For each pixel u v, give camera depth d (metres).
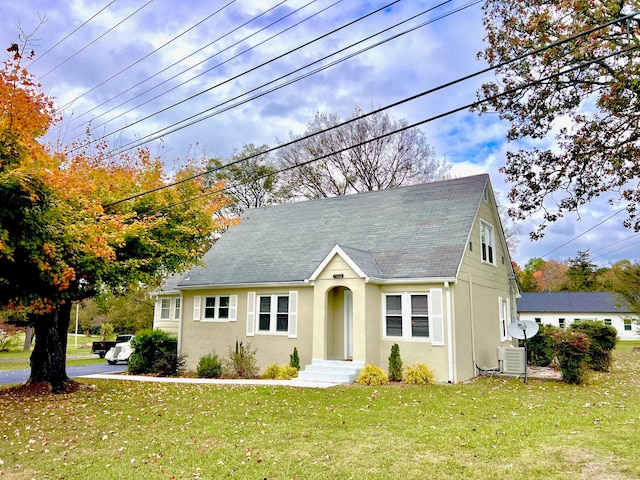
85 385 14.97
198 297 20.16
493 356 18.12
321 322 15.76
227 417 9.55
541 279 62.16
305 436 7.91
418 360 14.89
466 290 15.98
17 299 11.05
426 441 7.40
